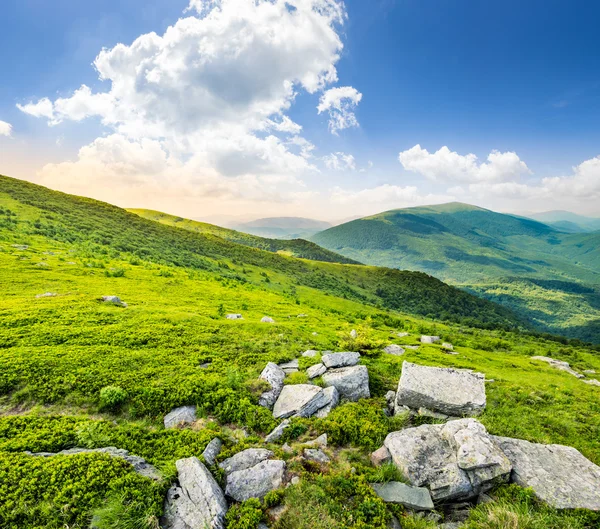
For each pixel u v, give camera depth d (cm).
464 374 1952
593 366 7250
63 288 4469
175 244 17162
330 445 1489
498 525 1029
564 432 1828
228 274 13450
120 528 920
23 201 14675
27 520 939
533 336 14812
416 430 1459
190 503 1034
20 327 2538
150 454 1305
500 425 1730
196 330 2980
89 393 1708
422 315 19325
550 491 1157
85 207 17938
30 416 1451
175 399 1731
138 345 2472
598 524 1046
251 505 1066
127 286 5428
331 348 3191
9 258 6056
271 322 4159
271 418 1652
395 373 2473
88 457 1171
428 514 1127
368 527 1020
